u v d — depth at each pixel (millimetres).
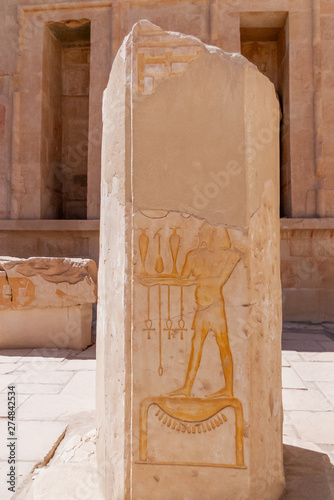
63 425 2900
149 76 1806
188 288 1784
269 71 8234
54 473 2150
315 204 7121
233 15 7395
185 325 1774
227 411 1761
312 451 2410
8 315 5152
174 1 7480
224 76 1781
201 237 1780
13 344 5133
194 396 1768
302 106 7230
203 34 7438
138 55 1817
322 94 7250
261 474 1815
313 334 6125
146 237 1797
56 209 8445
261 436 1828
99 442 2074
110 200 2021
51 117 8242
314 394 3584
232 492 1750
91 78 7617
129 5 7562
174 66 1802
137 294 1794
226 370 1755
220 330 1758
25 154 7711
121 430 1839
